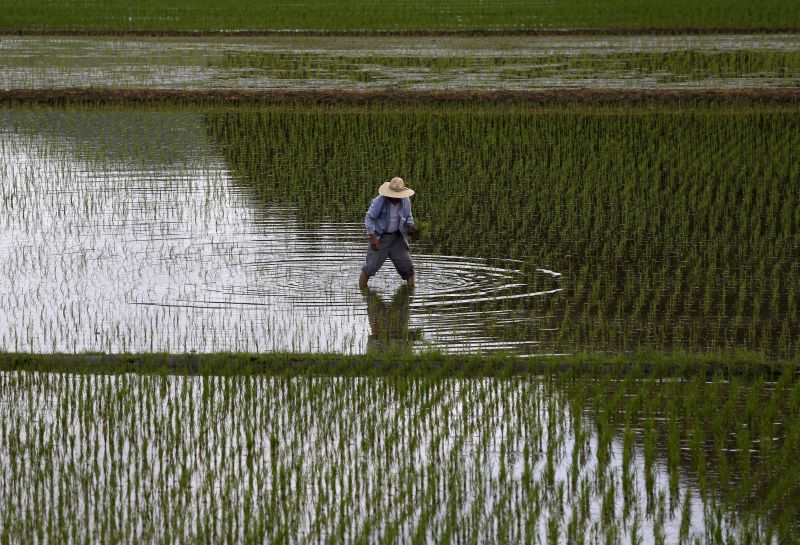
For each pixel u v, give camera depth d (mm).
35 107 80438
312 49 105812
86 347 34500
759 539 22516
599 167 61500
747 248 46875
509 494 24641
